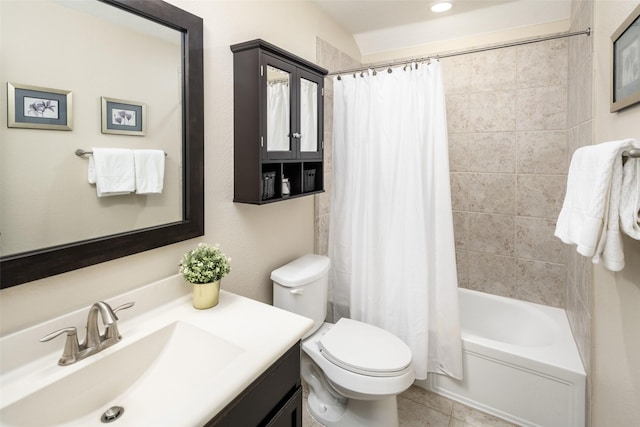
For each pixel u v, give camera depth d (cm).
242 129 147
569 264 203
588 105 152
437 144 183
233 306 124
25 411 77
